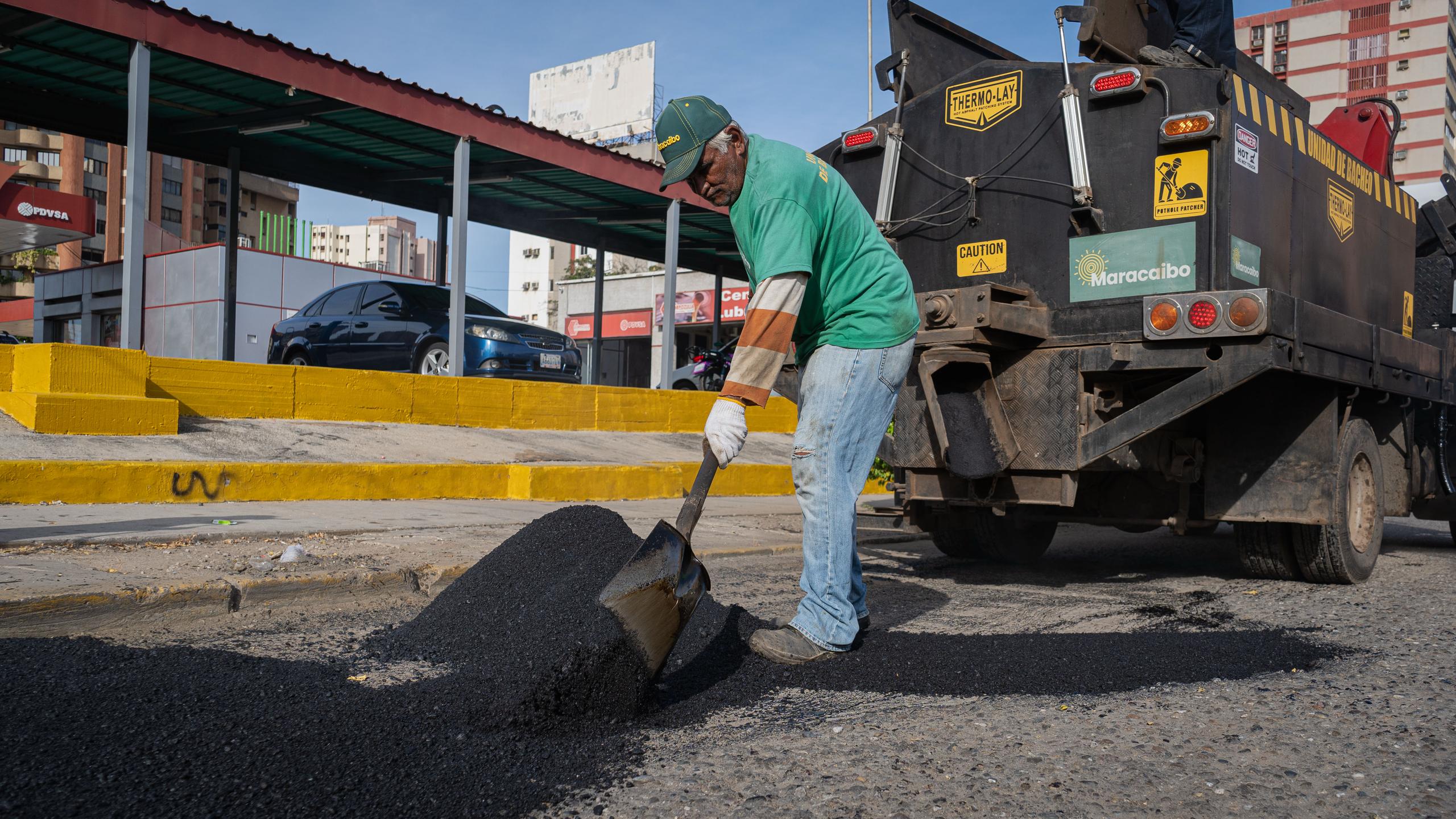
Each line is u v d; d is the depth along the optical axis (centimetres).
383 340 1198
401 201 1580
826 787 206
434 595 411
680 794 201
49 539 425
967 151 497
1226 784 210
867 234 310
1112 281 446
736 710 263
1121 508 509
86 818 176
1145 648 331
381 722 234
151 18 945
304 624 350
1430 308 646
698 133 289
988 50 560
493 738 228
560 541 355
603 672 248
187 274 1767
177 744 213
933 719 255
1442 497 688
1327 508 461
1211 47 454
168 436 763
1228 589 488
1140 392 458
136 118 941
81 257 7319
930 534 589
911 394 469
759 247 292
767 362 282
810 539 312
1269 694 280
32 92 1182
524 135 1306
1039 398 459
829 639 311
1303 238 482
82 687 250
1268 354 399
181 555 418
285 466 666
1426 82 7912
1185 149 427
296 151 1422
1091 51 476
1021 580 521
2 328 4078
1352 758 227
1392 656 330
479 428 1053
